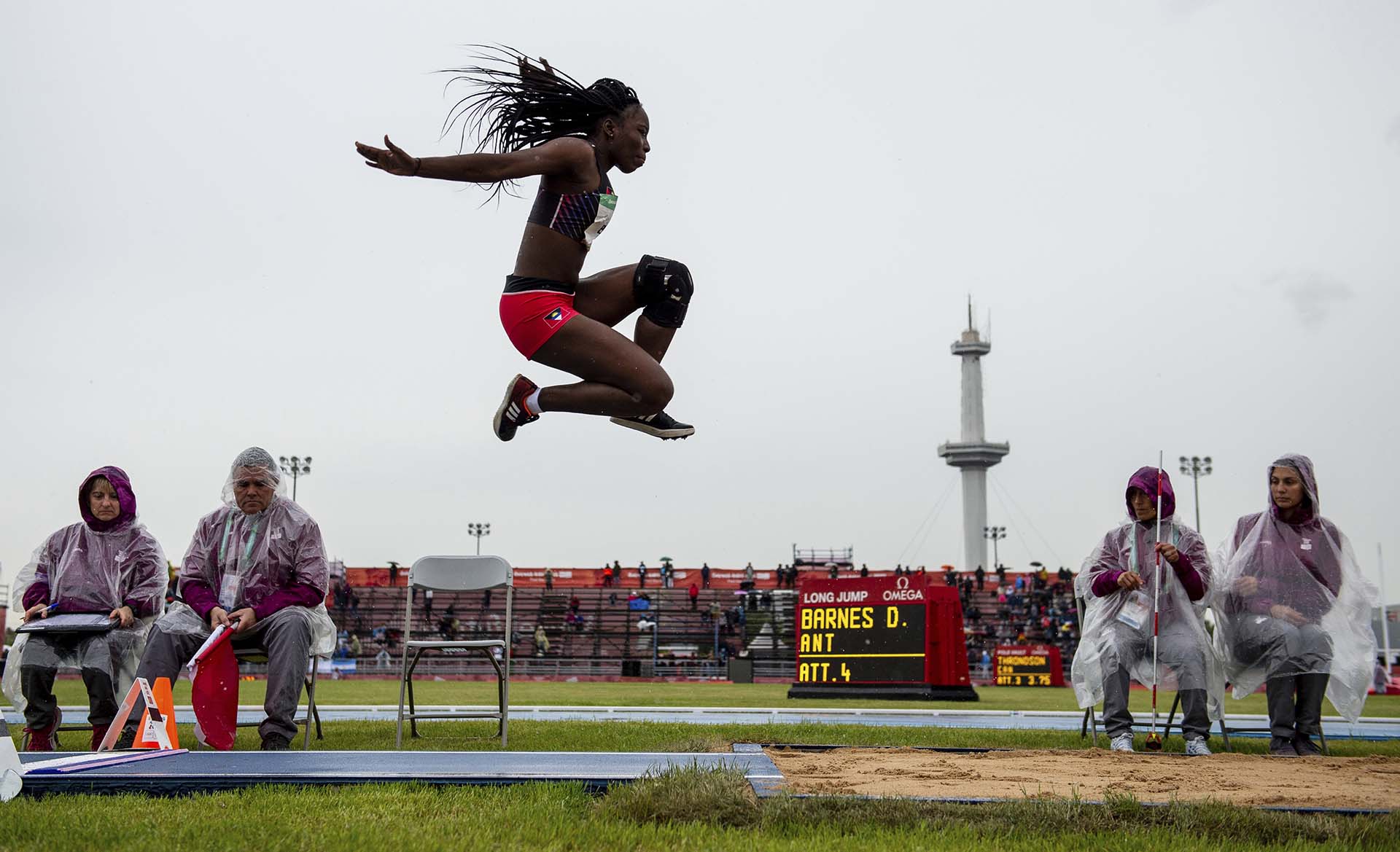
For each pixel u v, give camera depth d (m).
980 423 125.31
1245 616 9.31
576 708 16.73
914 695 22.16
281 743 7.89
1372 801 5.43
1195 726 8.59
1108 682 8.97
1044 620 52.19
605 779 5.31
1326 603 9.19
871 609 22.80
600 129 5.47
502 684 8.62
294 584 8.36
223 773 5.48
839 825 4.49
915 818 4.59
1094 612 9.35
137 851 3.86
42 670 8.47
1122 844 4.25
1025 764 6.87
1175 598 9.05
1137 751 8.91
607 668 43.25
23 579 9.00
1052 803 4.75
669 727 10.47
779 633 52.19
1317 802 5.36
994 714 16.47
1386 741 10.33
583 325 5.16
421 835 4.14
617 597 55.94
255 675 37.47
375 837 4.06
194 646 8.17
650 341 5.54
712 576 57.31
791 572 57.62
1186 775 6.44
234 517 8.43
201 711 7.68
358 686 33.00
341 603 52.41
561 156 5.09
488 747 8.25
